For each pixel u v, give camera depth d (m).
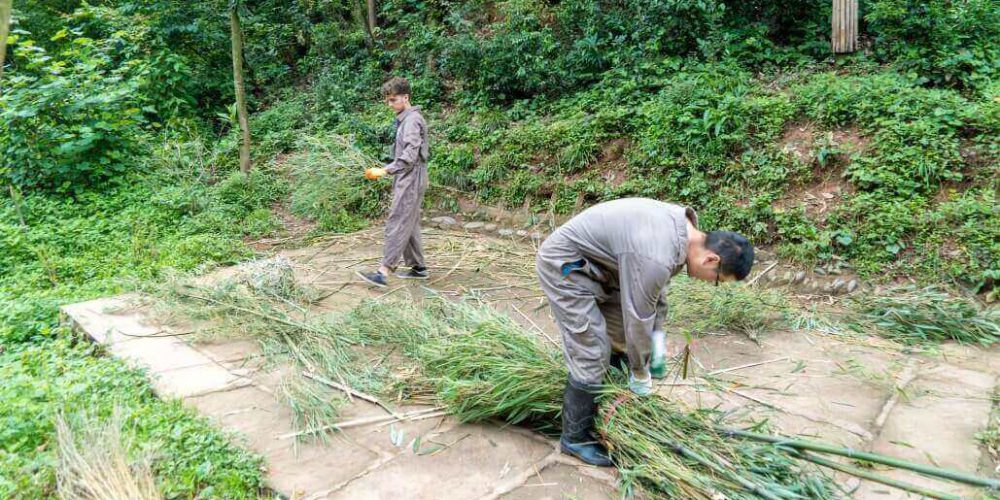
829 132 5.83
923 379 3.56
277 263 5.36
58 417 2.75
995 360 3.81
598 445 2.73
